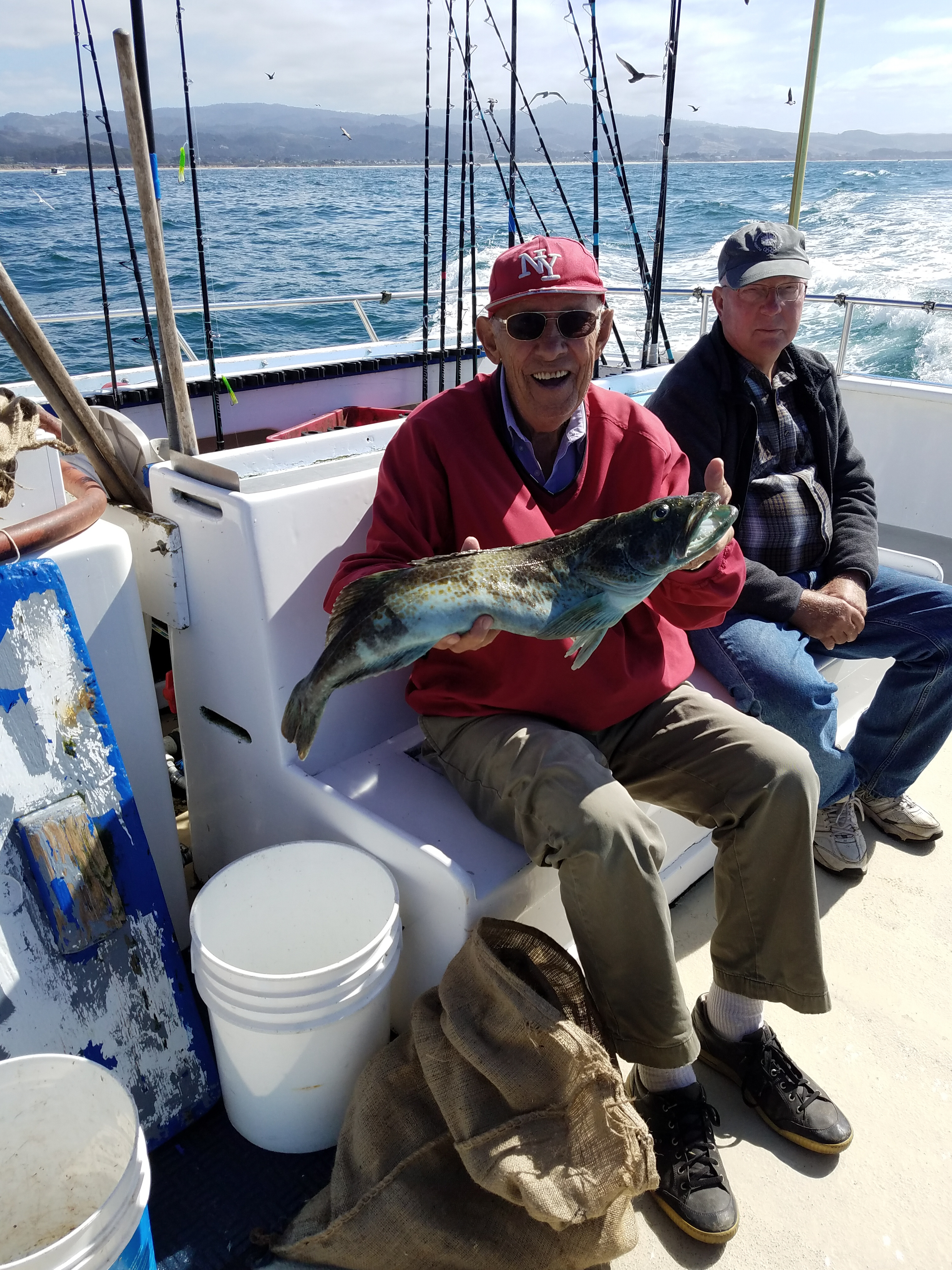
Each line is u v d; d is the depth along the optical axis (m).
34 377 2.33
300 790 2.26
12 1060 1.53
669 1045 1.81
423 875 1.98
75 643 1.85
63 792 1.83
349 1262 1.65
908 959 2.53
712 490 1.97
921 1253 1.77
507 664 2.04
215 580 2.25
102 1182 1.58
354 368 4.82
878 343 13.15
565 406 2.00
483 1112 1.61
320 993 1.74
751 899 2.01
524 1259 1.57
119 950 1.90
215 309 4.71
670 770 2.11
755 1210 1.85
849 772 2.75
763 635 2.67
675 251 20.44
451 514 2.08
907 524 4.83
